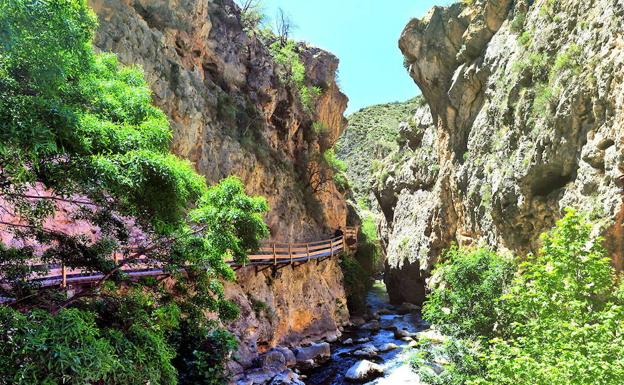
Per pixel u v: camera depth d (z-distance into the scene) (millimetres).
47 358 3113
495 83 23828
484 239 22922
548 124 17844
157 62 18766
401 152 42062
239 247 7023
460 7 29500
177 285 7746
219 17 27188
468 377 9414
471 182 24438
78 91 4746
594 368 5668
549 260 8203
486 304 11773
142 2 19953
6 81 3588
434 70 30781
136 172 4207
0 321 3227
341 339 22625
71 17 4363
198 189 5500
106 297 5637
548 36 19609
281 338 19656
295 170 30688
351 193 55094
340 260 30141
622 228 13398
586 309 7676
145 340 4605
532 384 6160
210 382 9055
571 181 16641
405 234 35031
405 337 21859
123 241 6406
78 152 4035
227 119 23344
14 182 3783
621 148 13523
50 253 6043
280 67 30875
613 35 14820
